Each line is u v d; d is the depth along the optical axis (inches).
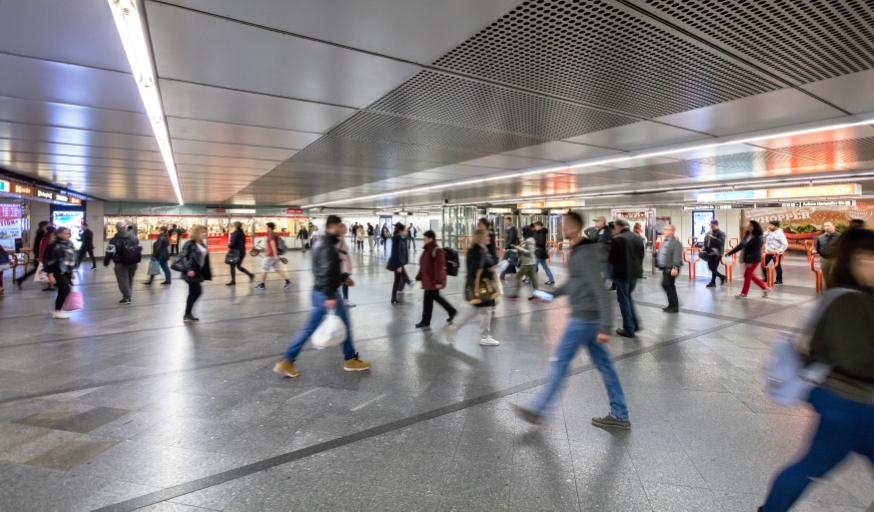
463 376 192.7
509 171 480.4
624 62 175.5
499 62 177.3
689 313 327.3
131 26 144.0
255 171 491.8
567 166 424.8
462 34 153.7
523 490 110.0
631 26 146.6
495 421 148.8
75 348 236.8
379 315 325.1
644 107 234.1
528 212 970.7
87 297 410.0
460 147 343.3
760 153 345.4
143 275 613.0
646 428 143.3
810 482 82.2
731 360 214.4
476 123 269.6
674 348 234.8
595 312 135.1
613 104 229.6
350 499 106.6
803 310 337.7
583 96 217.3
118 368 203.3
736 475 116.6
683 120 258.8
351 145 337.7
